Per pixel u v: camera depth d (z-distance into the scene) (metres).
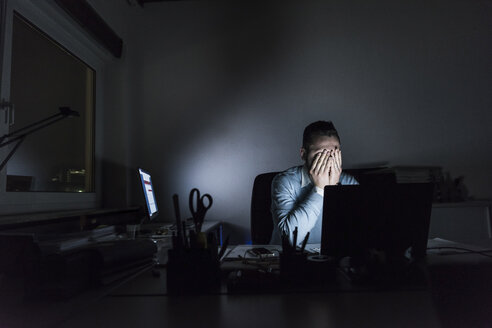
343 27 2.79
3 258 0.66
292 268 0.74
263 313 0.56
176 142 2.78
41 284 0.66
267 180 2.28
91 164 2.42
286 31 2.81
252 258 1.02
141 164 2.77
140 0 2.86
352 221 0.94
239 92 2.79
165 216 2.71
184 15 2.88
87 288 0.73
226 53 2.83
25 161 1.70
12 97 1.61
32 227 1.48
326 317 0.54
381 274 0.75
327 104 2.74
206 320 0.53
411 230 0.95
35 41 1.83
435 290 0.68
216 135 2.77
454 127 2.68
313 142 2.51
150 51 2.86
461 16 2.74
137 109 2.77
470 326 0.50
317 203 2.26
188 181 2.74
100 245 0.87
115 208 2.37
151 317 0.55
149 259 0.99
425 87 2.72
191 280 0.69
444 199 2.38
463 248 1.14
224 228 2.69
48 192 1.85
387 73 2.74
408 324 0.51
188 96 2.81
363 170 2.44
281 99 2.77
